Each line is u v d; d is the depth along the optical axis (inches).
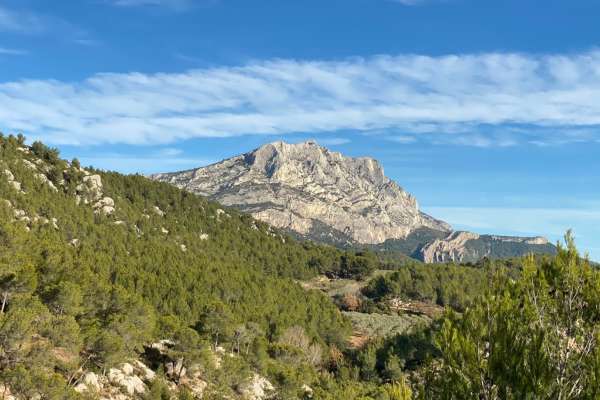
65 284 1931.6
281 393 2356.1
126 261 4074.8
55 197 5152.6
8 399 1225.4
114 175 7421.3
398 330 4522.6
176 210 7445.9
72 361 1624.0
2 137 6210.6
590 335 355.3
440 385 378.6
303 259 7618.1
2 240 2263.8
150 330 2272.4
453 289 5442.9
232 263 5920.3
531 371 337.7
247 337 2920.8
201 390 2149.4
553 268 406.0
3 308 1786.4
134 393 1815.9
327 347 3786.9
